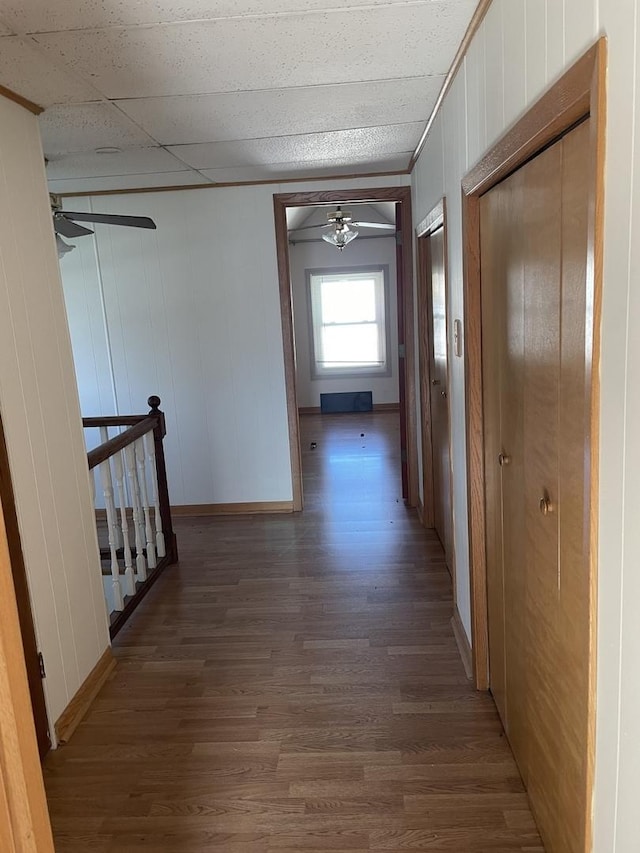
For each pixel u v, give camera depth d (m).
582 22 1.10
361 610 3.16
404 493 4.84
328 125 3.02
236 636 2.98
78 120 2.68
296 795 1.98
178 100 2.51
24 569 2.14
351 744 2.19
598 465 1.11
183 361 4.67
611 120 0.99
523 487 1.79
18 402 2.16
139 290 4.59
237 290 4.54
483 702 2.39
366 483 5.43
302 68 2.24
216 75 2.26
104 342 4.68
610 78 0.99
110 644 2.77
